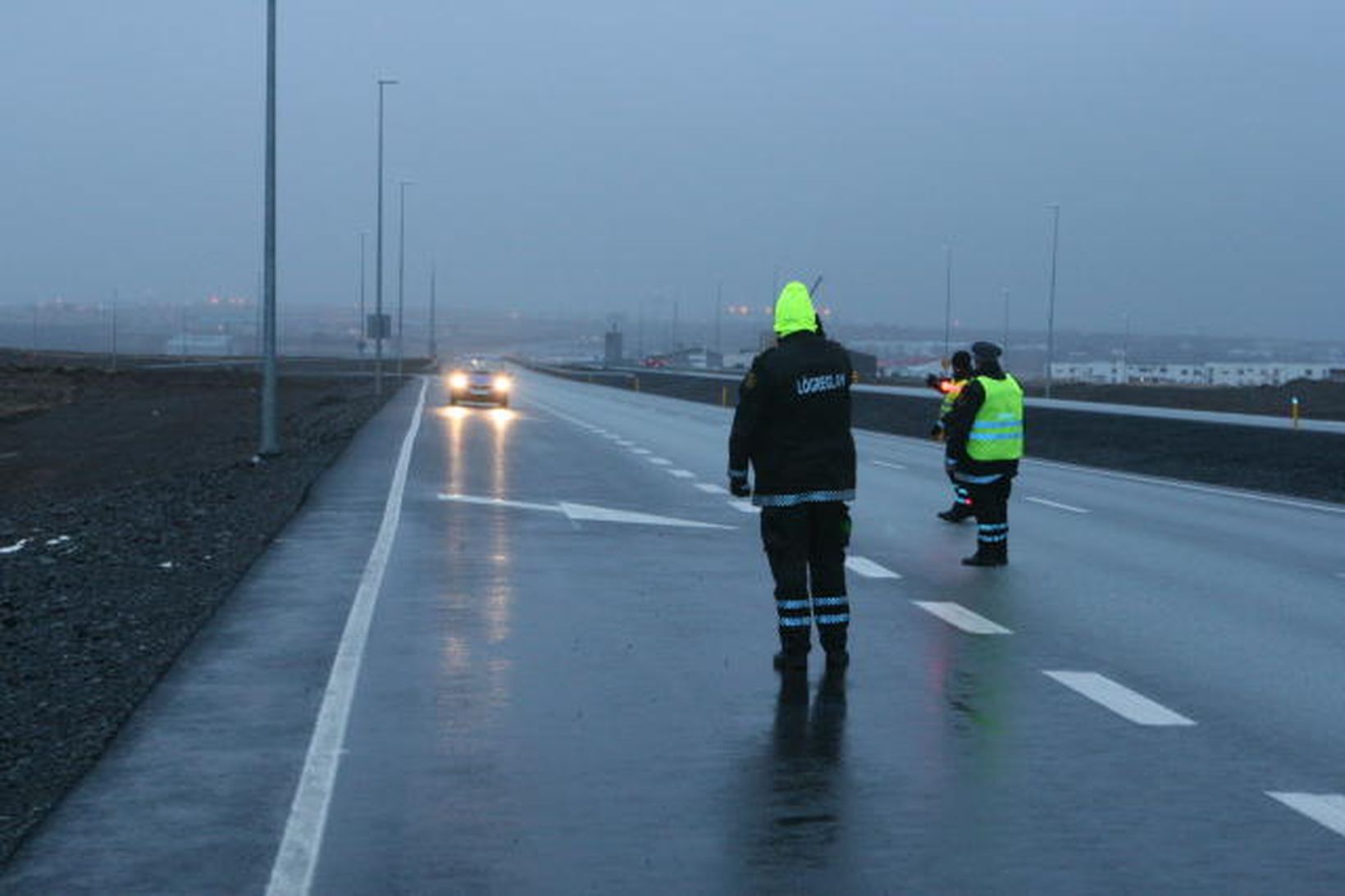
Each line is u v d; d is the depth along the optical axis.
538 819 8.45
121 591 18.19
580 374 176.12
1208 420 45.66
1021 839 8.15
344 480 31.41
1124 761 9.80
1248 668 12.95
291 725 10.58
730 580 17.62
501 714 10.95
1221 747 10.20
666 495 28.67
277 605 15.63
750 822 8.41
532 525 23.20
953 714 11.07
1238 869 7.68
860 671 12.59
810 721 10.79
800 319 12.61
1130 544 22.58
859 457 43.06
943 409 24.61
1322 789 9.19
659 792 9.00
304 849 7.91
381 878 7.48
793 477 12.48
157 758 9.70
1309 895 7.30
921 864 7.71
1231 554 21.39
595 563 19.03
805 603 12.58
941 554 20.80
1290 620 15.59
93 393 110.00
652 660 12.96
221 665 12.63
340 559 19.17
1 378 112.31
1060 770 9.55
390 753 9.86
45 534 29.36
